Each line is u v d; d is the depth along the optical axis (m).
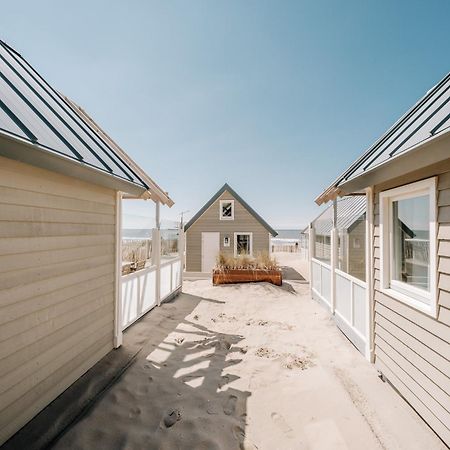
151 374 3.18
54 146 2.07
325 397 2.70
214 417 2.43
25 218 2.17
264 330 4.80
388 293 3.00
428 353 2.33
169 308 6.15
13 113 1.91
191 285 9.33
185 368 3.34
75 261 2.83
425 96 3.18
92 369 3.10
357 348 3.93
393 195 2.96
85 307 3.02
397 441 2.13
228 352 3.85
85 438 2.12
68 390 2.66
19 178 2.11
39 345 2.32
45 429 2.15
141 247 8.00
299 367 3.37
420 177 2.46
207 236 13.77
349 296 4.41
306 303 6.79
